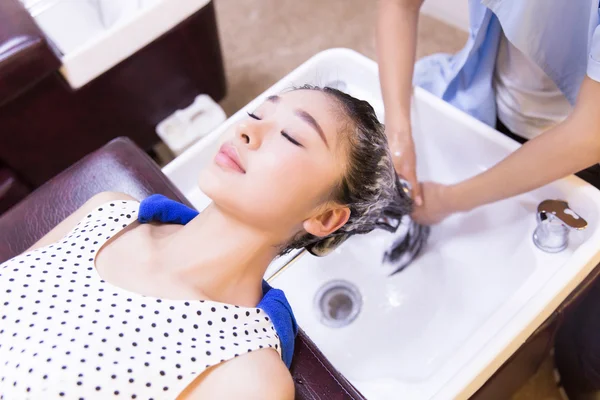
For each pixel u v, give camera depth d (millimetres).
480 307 876
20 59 999
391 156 786
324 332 930
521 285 811
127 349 578
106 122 1313
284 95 678
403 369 871
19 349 575
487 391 815
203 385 586
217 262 672
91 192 913
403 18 919
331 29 1820
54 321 590
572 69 802
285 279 912
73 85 1137
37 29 1021
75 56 1094
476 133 916
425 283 955
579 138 679
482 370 700
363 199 681
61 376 549
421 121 990
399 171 872
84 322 588
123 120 1348
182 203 868
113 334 583
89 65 1126
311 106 651
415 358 879
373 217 773
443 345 873
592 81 644
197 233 686
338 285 957
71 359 559
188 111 1404
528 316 728
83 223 717
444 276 951
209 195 646
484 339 745
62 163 1322
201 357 589
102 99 1240
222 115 1413
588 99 660
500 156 911
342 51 1015
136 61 1215
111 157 942
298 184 630
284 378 618
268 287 757
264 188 627
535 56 790
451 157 995
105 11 1303
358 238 970
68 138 1267
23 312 603
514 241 890
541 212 792
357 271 968
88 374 553
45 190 913
